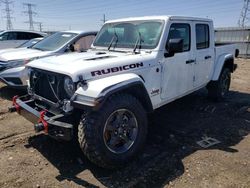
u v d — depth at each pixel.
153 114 5.36
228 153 3.76
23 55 6.64
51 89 3.43
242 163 3.48
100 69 3.26
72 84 3.11
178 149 3.88
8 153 3.73
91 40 7.46
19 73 6.29
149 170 3.33
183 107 5.84
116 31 4.64
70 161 3.54
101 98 2.91
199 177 3.18
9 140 4.15
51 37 7.80
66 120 3.17
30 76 3.86
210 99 6.30
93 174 3.25
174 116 5.27
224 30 17.81
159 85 4.05
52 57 3.94
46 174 3.24
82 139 3.07
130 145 3.43
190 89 4.94
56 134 3.08
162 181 3.11
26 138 4.21
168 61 4.16
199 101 6.30
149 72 3.83
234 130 4.61
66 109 3.13
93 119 3.02
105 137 3.15
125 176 3.21
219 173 3.25
